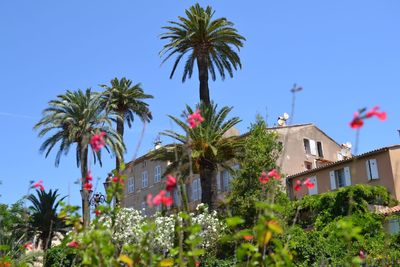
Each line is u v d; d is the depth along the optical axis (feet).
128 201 190.70
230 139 98.12
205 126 95.66
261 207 13.98
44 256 26.84
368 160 114.01
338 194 93.15
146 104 133.39
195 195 155.74
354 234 13.88
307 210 101.96
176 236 16.35
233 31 105.91
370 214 82.48
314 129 154.61
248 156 86.84
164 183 15.81
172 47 106.83
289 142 144.97
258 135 89.71
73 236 15.78
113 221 16.39
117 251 17.39
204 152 94.27
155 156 94.84
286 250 14.29
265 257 13.85
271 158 86.38
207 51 107.96
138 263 14.79
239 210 81.25
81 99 109.81
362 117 12.47
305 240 71.26
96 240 14.28
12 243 28.14
